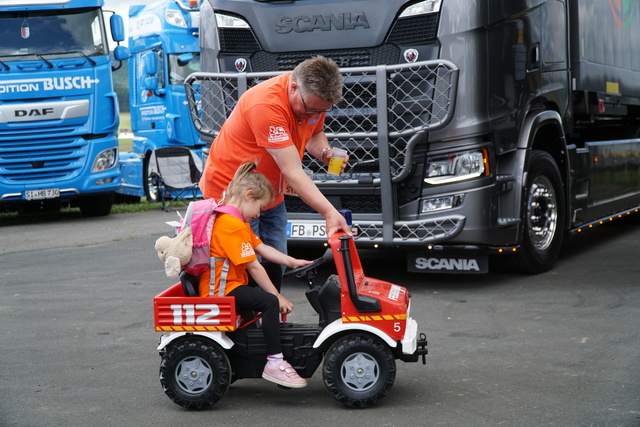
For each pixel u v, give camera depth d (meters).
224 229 4.41
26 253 10.92
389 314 4.41
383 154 7.34
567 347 5.63
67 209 17.44
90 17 14.65
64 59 14.36
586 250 9.73
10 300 7.80
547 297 7.23
